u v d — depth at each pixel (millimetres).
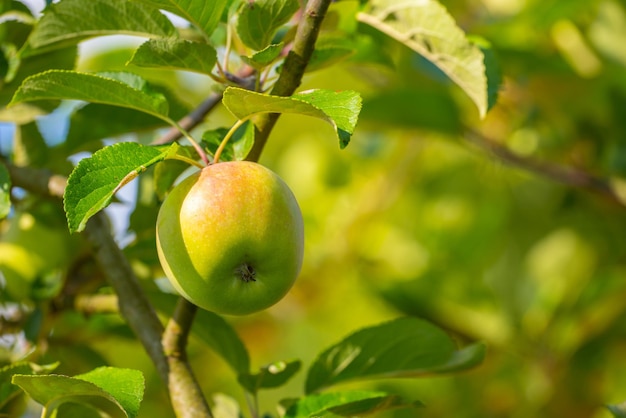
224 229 1089
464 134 1537
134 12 1173
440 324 1604
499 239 1794
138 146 1084
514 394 1607
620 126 1614
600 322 1582
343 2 1244
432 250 1788
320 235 1858
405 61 1662
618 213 1716
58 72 1120
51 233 1324
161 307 1304
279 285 1110
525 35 1631
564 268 1722
